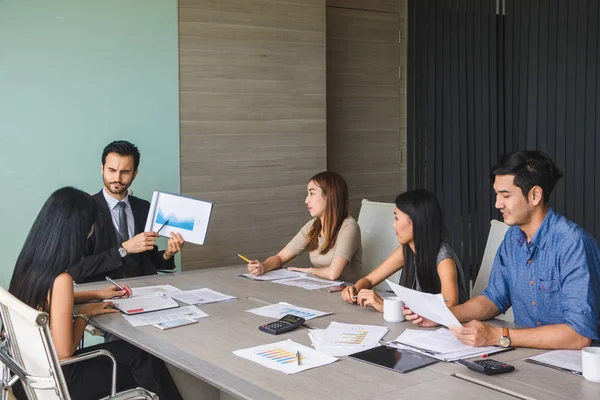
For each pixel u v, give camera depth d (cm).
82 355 233
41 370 208
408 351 213
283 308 278
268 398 175
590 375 183
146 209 400
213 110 488
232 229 502
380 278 319
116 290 306
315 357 209
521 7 527
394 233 377
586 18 473
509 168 232
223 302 293
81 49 436
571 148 488
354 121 601
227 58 492
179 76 473
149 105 462
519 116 532
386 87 620
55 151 432
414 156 625
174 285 332
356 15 595
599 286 222
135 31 454
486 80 556
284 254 385
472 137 570
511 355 208
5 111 414
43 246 239
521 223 236
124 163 384
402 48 627
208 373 196
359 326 246
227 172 498
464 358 205
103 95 445
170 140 472
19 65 417
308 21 531
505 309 258
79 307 288
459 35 577
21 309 190
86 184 445
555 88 500
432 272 283
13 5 412
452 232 586
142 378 267
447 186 589
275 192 522
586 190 478
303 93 532
